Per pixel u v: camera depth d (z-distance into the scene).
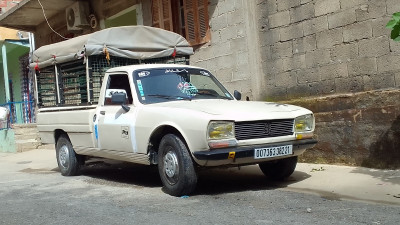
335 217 4.30
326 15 7.43
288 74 8.10
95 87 7.09
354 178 6.11
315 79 7.66
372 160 6.65
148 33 7.70
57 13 14.57
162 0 10.73
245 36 8.77
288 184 6.09
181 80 6.59
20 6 13.40
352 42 7.09
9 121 14.63
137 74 6.41
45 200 5.76
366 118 6.72
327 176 6.38
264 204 4.93
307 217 4.32
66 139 7.75
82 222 4.50
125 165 8.84
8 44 15.90
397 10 6.51
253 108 5.61
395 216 4.28
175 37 8.09
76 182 7.11
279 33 8.21
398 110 6.35
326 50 7.47
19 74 18.78
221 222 4.23
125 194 5.84
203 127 5.04
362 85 6.98
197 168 5.40
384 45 6.67
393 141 6.41
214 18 9.45
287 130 5.60
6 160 12.03
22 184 7.27
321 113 7.31
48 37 15.61
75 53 7.14
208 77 6.96
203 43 9.73
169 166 5.54
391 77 6.61
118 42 7.28
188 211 4.71
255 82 8.61
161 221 4.36
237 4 8.91
